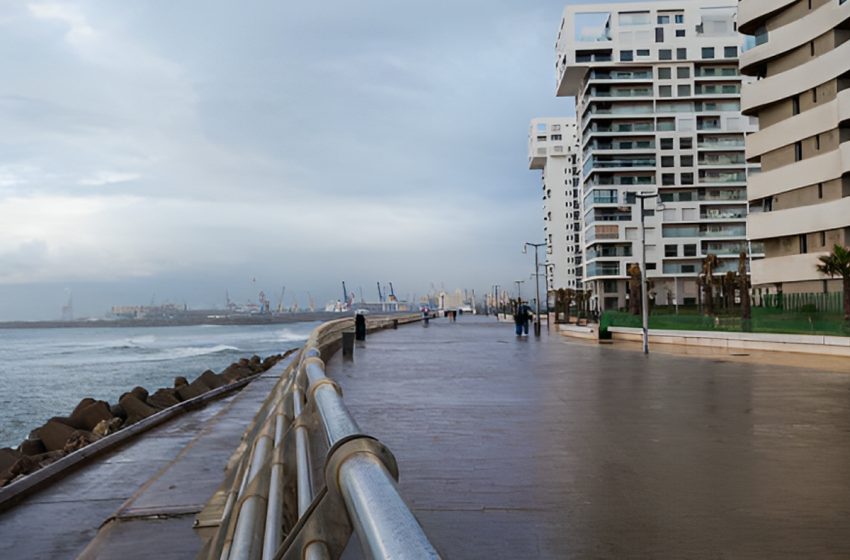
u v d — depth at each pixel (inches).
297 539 61.9
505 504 243.3
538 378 707.4
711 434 382.0
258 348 3779.5
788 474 287.0
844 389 601.9
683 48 3496.6
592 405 502.9
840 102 1589.6
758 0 1838.1
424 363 907.4
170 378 2027.6
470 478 281.4
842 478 279.7
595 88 3533.5
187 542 183.3
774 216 1801.2
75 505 254.1
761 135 1861.5
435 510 236.5
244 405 479.5
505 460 315.3
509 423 421.7
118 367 2450.8
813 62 1691.7
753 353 1123.9
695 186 3508.9
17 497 260.4
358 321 1525.6
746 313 1338.6
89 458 344.5
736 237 3501.5
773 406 495.2
